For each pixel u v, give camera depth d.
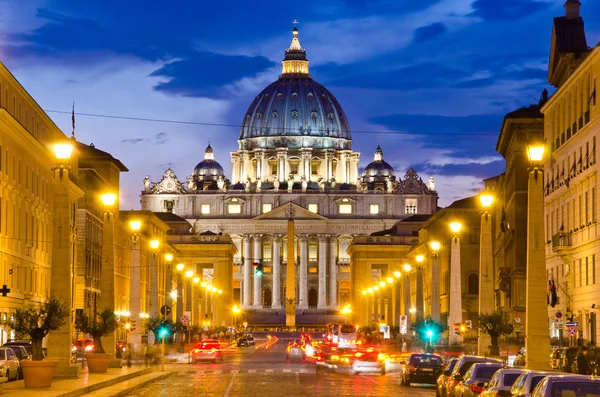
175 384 75.31
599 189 88.62
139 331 107.81
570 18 111.06
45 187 123.00
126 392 64.44
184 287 199.38
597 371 61.12
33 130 117.00
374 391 67.50
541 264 57.84
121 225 175.12
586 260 93.81
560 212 105.31
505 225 145.50
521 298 129.50
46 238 123.94
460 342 99.81
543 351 57.53
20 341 93.56
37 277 117.69
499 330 76.50
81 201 146.62
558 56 109.62
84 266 145.12
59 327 65.81
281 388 70.56
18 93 108.69
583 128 93.31
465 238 192.12
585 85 94.12
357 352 93.75
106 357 79.50
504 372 42.00
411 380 72.44
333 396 62.53
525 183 132.50
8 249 102.69
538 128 132.25
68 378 66.56
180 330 154.88
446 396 54.56
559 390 31.73
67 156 63.75
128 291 184.75
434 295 122.50
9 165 103.38
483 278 76.62
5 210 101.69
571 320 91.88
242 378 84.50
